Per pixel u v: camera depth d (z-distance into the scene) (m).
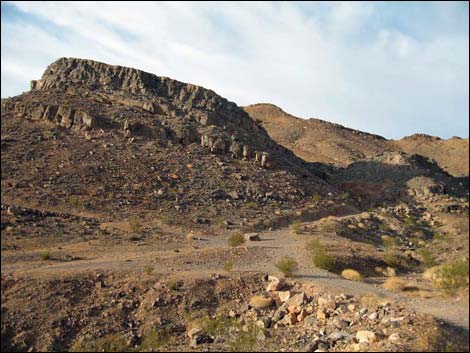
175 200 47.56
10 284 23.80
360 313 20.53
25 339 20.80
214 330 21.45
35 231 34.50
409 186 66.38
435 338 17.03
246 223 44.91
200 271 27.92
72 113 57.75
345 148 131.88
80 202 42.25
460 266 24.02
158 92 71.00
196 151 59.47
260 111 178.25
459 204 60.62
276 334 20.34
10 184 42.75
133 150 55.03
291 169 65.94
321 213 53.09
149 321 22.53
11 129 53.75
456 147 151.38
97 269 26.59
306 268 30.02
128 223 40.25
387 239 44.62
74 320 22.14
